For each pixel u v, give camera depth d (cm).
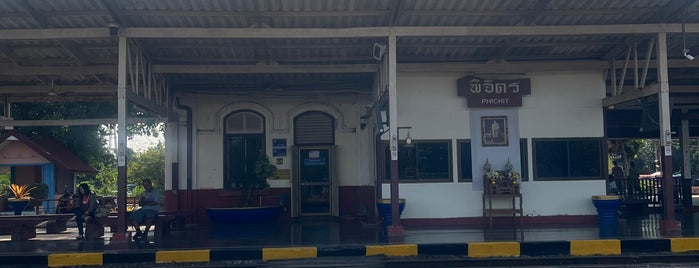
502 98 1575
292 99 1836
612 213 1517
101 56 1510
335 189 1814
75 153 2756
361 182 1812
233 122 1839
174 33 1264
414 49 1519
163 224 1472
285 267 1077
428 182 1563
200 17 1270
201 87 1811
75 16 1252
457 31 1291
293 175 1812
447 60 1600
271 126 1830
